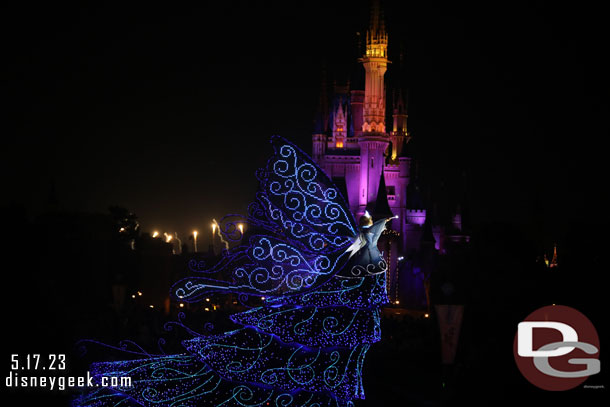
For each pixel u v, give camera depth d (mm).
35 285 30266
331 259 20203
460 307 25219
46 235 40406
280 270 20344
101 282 43000
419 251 114688
